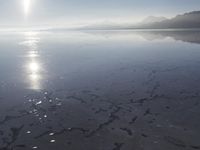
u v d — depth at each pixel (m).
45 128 10.77
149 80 18.50
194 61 26.03
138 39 66.19
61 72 22.16
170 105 13.10
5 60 30.48
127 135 9.89
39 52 39.16
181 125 10.58
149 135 9.81
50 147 9.17
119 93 15.49
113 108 12.96
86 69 23.36
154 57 29.78
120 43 53.78
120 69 22.89
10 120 11.62
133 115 11.91
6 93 15.87
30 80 19.33
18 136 10.06
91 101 14.12
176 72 20.97
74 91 16.11
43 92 16.00
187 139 9.38
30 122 11.40
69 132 10.34
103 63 26.53
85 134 10.12
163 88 16.27
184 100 13.80
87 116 11.97
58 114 12.30
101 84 17.70
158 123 10.88
